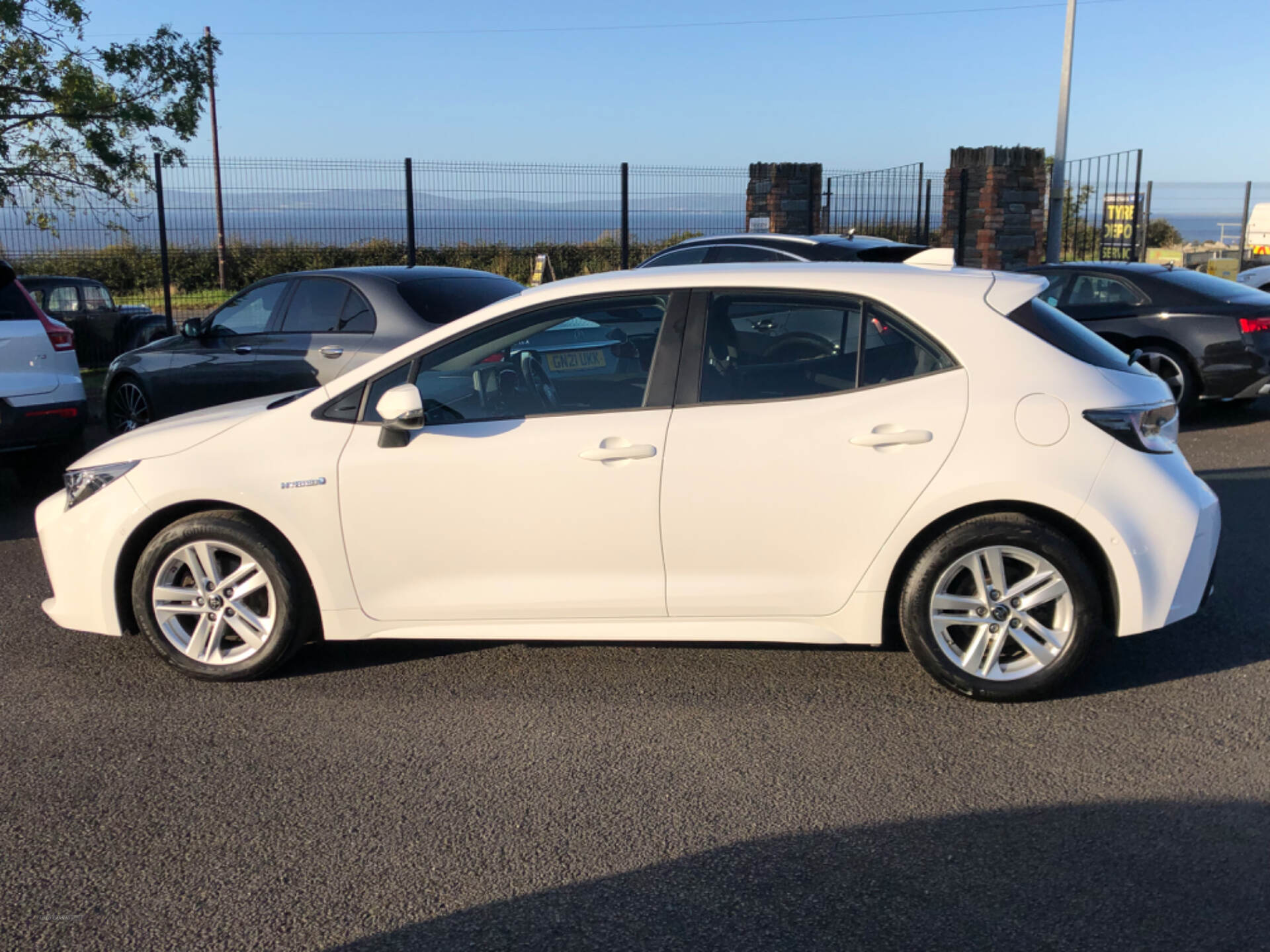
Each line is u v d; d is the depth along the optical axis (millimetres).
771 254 10508
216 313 8523
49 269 16047
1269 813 3211
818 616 4047
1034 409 3834
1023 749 3664
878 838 3135
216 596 4355
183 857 3123
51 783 3576
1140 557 3812
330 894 2930
